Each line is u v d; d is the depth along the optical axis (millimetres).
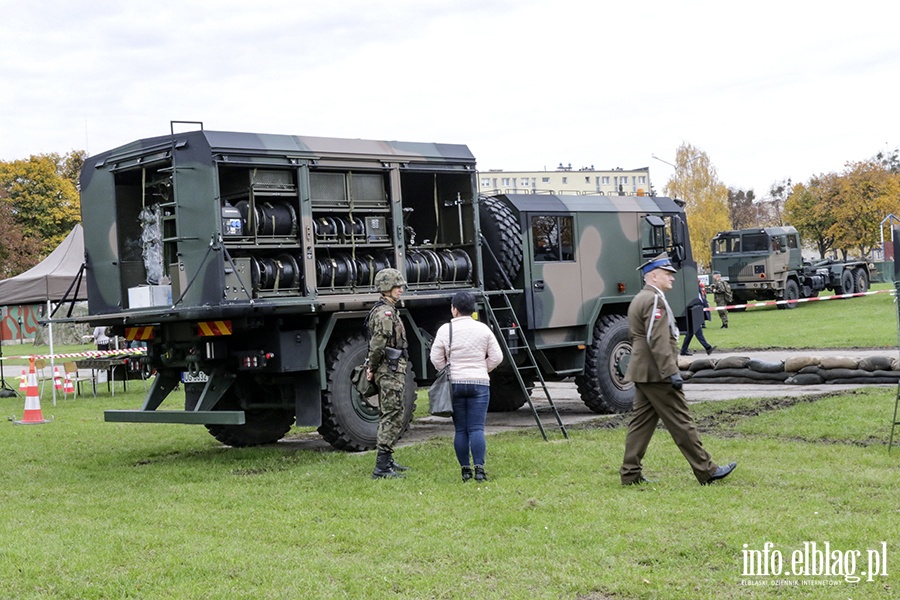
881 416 10453
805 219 57406
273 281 9883
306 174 10047
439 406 8242
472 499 7613
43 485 9023
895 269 9383
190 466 9883
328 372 10234
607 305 13547
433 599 5258
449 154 11336
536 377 13039
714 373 15047
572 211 12945
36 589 5652
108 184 10672
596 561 5770
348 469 9203
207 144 9445
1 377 19453
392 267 10750
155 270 10453
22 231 52688
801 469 8047
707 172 78188
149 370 10742
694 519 6605
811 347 19797
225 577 5777
